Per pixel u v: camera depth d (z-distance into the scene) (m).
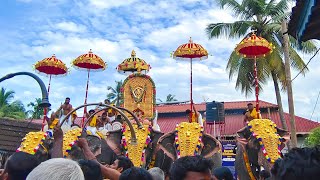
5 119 12.62
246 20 21.81
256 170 8.91
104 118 12.39
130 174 2.72
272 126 8.87
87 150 4.78
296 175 1.70
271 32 21.23
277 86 21.91
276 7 21.08
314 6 4.46
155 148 10.01
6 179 2.54
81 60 12.44
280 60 20.64
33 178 1.83
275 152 8.24
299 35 5.40
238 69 21.83
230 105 26.94
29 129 13.06
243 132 9.12
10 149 12.40
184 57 11.52
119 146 10.00
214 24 22.31
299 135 23.69
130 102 12.83
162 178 3.96
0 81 4.65
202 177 2.42
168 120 27.41
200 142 9.35
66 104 11.32
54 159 1.96
